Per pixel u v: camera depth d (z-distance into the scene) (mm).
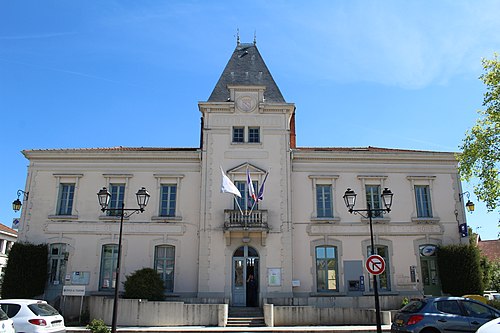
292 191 23656
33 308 12562
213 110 24125
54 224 23219
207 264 21984
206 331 16594
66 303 20453
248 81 25734
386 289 22781
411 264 23047
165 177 23781
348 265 22828
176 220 23094
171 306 18344
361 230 23312
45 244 22656
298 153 23984
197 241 22859
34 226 23188
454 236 23641
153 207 23375
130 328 17219
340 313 18703
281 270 21969
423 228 23594
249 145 23688
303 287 22391
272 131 23891
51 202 23547
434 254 23312
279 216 22719
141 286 19844
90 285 22375
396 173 24312
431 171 24500
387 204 15234
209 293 21625
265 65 26766
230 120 24031
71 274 22516
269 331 16594
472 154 19594
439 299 12016
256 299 21828
